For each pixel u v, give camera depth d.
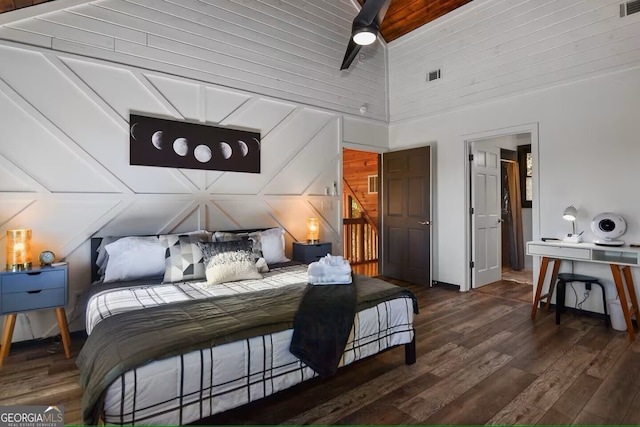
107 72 3.09
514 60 3.99
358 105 5.04
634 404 1.95
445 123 4.74
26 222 2.80
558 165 3.67
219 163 3.71
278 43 4.16
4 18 2.67
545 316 3.49
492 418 1.84
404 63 5.22
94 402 1.35
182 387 1.53
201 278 2.89
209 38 3.63
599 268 3.42
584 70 3.47
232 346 1.68
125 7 3.15
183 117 3.50
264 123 4.07
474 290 4.57
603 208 3.37
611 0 3.29
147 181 3.32
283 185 4.26
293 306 2.05
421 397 2.04
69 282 2.97
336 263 2.72
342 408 1.95
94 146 3.05
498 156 5.16
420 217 4.84
